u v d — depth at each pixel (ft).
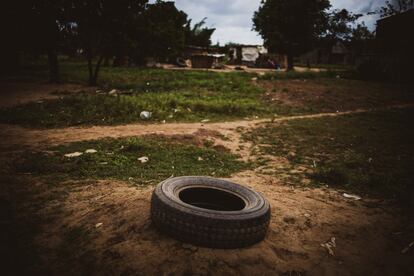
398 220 14.90
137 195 14.98
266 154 25.66
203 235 10.64
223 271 9.97
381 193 18.22
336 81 84.89
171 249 10.70
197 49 173.68
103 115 36.01
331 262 11.37
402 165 23.26
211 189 14.01
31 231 12.38
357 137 32.30
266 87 69.26
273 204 15.30
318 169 21.91
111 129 30.83
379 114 45.80
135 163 20.97
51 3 56.03
